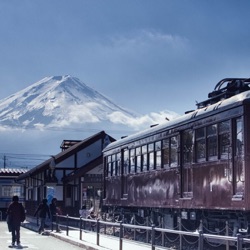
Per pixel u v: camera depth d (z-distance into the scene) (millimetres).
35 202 48812
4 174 62844
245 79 20672
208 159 19859
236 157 17891
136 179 27484
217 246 19438
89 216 35594
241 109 17625
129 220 30016
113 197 31219
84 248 23516
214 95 21531
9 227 25031
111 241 24969
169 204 23219
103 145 45281
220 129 19062
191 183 21234
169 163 23422
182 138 22281
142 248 21359
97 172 42781
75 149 45031
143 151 26719
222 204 18656
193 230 22719
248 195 17203
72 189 44562
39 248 23703
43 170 44406
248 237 17234
